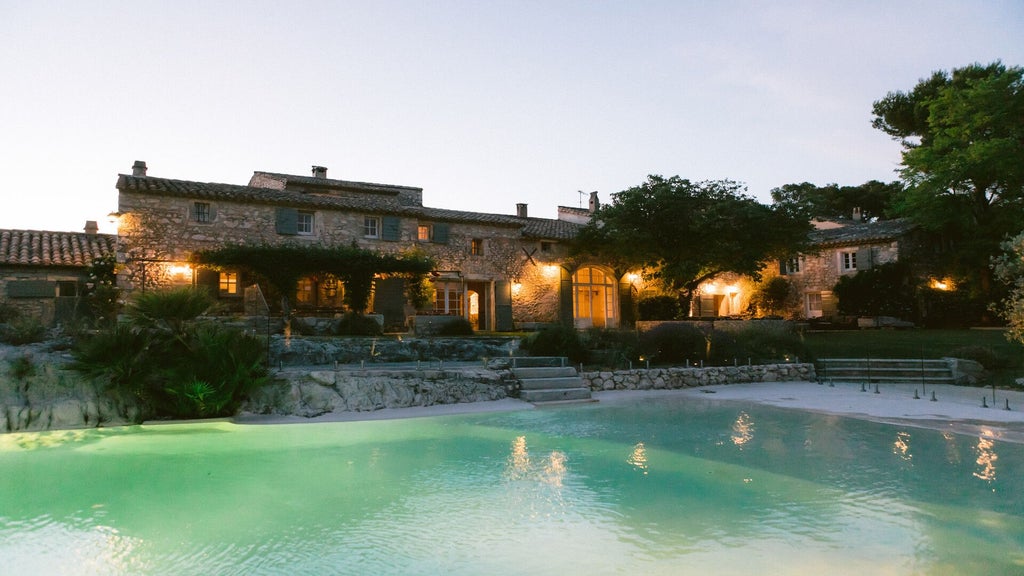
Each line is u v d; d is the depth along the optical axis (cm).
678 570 372
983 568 366
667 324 1564
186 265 1845
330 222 2108
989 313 2636
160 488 582
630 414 971
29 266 1792
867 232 2956
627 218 2117
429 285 2184
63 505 532
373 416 936
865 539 419
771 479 576
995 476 572
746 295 3177
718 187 2138
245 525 477
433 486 579
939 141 2606
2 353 958
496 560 397
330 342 1370
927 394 1181
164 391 917
